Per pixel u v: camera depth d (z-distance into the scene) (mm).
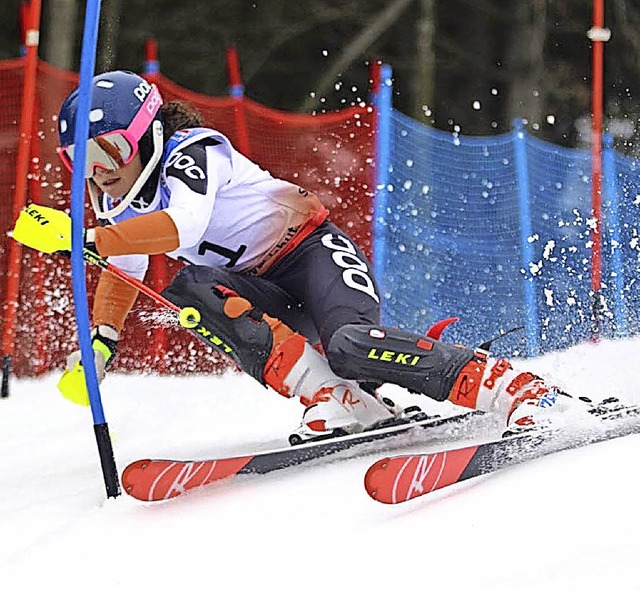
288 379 9875
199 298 9891
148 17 56438
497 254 26906
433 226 26422
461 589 5934
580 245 24719
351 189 25828
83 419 15180
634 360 11805
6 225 22672
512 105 56688
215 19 57250
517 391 9211
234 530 7352
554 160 28828
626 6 59094
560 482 7543
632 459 7855
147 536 7391
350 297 10000
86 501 8602
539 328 22844
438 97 59312
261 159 26125
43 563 7012
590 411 9023
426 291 25922
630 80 59375
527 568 6098
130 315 22344
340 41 59031
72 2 40750
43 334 22125
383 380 9562
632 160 30172
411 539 6773
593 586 5699
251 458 8633
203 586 6422
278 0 57656
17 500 9188
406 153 26484
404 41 58844
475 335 25469
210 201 9586
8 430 14609
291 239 10461
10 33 54031
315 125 26188
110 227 8891
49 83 23859
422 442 9945
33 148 23047
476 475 7965
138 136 9516
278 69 58344
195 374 21422
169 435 12922
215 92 57531
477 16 59875
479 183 27156
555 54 59281
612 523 6617
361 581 6211
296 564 6598
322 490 8125
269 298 10500
